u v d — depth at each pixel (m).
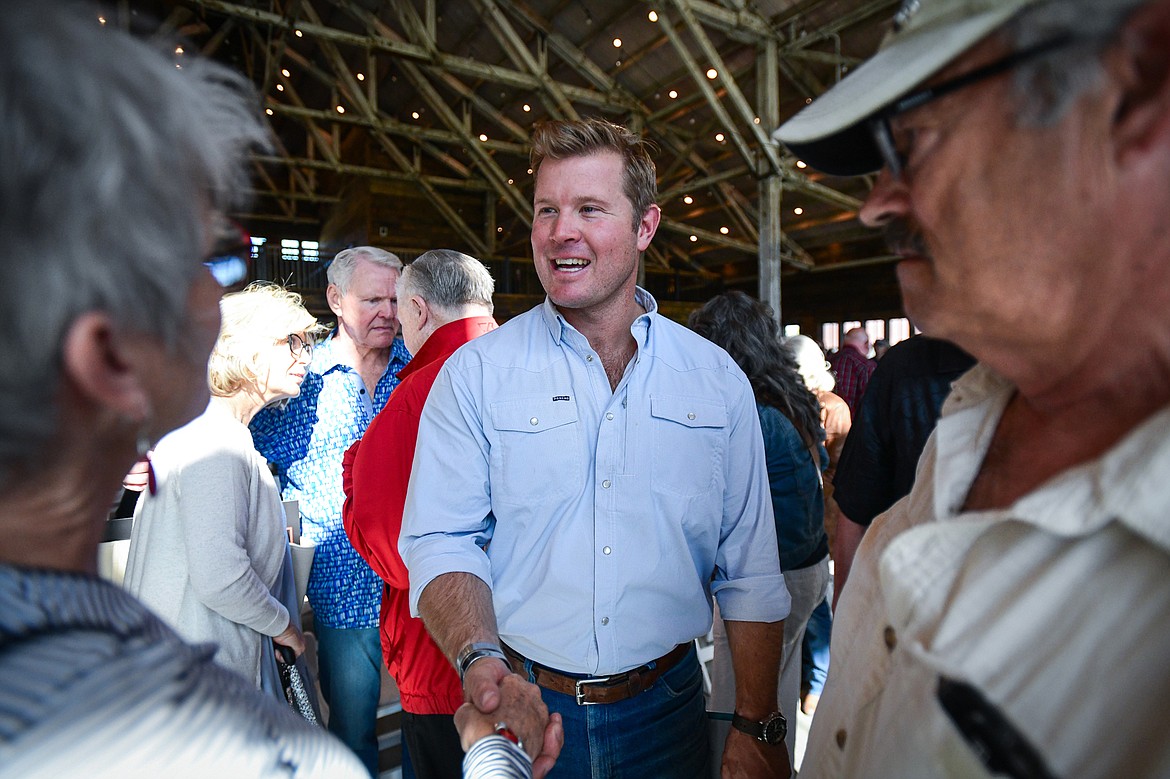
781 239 15.28
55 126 0.31
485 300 1.68
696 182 11.49
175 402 0.41
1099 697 0.35
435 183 15.95
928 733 0.43
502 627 1.14
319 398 1.93
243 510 1.32
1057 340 0.41
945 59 0.39
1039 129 0.37
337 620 1.87
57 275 0.31
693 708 1.21
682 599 1.15
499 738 0.67
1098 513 0.36
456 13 11.15
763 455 1.26
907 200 0.45
